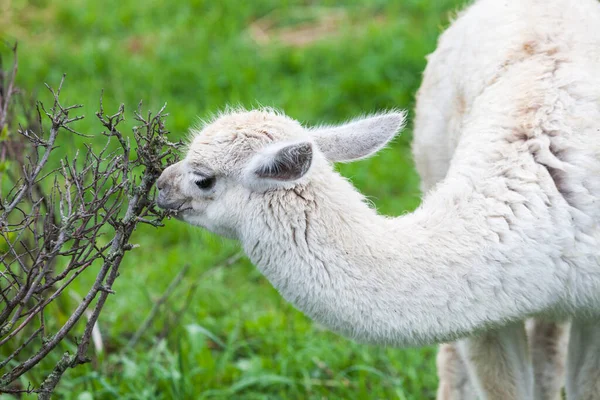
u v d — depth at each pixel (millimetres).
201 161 10883
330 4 26266
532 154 10922
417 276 10562
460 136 12117
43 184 16609
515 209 10703
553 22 11891
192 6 26125
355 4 25953
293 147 10203
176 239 18141
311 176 10719
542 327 12930
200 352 14219
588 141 10852
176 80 22406
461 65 12688
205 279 16453
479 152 11133
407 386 14281
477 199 10859
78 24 25500
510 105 11281
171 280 16625
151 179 10477
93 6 26188
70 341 14477
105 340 15133
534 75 11414
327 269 10617
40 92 21609
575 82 11219
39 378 13508
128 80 22375
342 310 10633
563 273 10664
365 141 11398
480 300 10617
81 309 10180
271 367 14422
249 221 10781
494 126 11242
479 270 10594
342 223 10688
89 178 15758
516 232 10625
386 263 10586
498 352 11750
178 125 20328
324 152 11383
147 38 24719
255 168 10570
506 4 12523
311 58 23016
